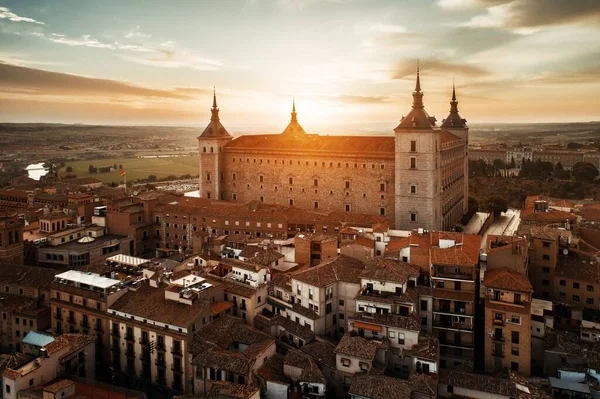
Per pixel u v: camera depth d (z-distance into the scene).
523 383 91.44
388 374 99.06
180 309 104.94
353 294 112.19
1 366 94.56
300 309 111.75
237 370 91.56
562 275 122.19
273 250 140.50
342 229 153.88
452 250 112.94
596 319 113.38
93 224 178.62
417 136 185.12
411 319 100.00
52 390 87.00
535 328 105.94
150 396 103.31
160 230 187.38
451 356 105.62
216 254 146.12
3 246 143.00
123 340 108.44
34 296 125.94
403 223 191.62
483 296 113.62
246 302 114.25
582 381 94.00
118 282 114.69
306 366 93.94
